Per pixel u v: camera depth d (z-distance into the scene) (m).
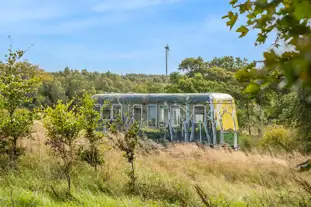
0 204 6.38
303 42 0.92
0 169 9.42
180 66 39.09
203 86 29.34
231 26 1.41
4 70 12.05
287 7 1.20
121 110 19.53
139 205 7.42
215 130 16.48
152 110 18.48
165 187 8.66
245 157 13.22
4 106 11.02
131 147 9.84
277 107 19.72
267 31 1.33
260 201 7.48
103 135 11.21
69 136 9.75
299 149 15.03
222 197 8.16
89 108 11.02
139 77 82.25
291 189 8.49
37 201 6.88
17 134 11.06
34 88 12.19
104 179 9.68
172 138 17.69
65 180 9.02
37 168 9.87
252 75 1.15
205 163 12.48
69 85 51.03
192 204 7.15
